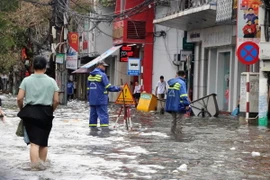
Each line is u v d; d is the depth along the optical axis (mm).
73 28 46438
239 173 9352
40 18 41156
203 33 31969
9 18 39875
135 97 38000
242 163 10445
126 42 39969
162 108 26547
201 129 17812
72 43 34375
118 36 41750
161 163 10203
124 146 12594
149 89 39719
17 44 46719
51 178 8477
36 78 9398
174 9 35031
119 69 45188
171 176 8891
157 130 16891
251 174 9289
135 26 39688
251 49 19844
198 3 30094
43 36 44844
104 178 8578
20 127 9477
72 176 8680
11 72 67875
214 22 29516
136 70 34000
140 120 21672
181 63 35188
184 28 33812
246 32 21156
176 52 36250
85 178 8539
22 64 55531
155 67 39281
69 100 49062
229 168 9844
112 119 21531
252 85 21000
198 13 28203
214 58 31594
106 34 43812
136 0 39875
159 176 8867
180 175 9008
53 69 42188
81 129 16562
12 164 9688
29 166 9484
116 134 15320
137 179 8570
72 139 13820
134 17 39594
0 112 9875
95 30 47844
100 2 44938
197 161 10570
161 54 38469
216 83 30984
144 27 39844
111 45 48344
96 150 11797
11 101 39906
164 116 24547
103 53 45500
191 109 25625
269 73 21453
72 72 53188
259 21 20219
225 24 27656
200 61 32844
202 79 32281
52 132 15492
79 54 54250
